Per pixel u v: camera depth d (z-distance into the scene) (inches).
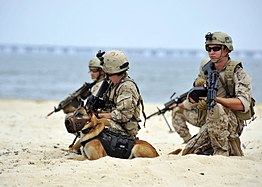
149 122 1189.1
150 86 4047.7
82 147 627.2
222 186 512.4
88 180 522.9
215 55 615.8
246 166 575.8
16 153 725.9
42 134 1006.4
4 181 523.2
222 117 601.6
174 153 670.5
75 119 607.5
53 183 515.5
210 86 597.3
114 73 626.8
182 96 849.5
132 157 614.5
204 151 643.5
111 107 645.3
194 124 825.5
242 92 605.9
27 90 3410.4
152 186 510.9
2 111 1485.0
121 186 508.4
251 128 1005.8
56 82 4333.2
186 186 512.7
